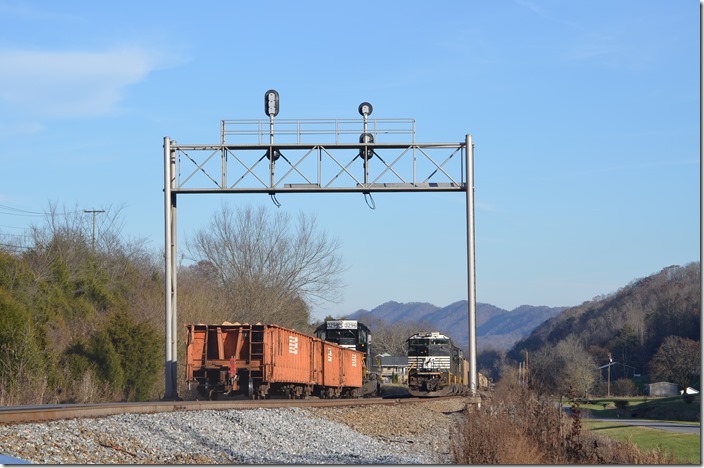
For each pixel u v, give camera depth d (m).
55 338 70.25
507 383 53.06
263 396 54.44
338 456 32.31
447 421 62.12
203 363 52.91
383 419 55.12
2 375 51.03
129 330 67.12
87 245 98.06
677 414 96.56
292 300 113.06
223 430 34.19
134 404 35.38
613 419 95.31
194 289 103.12
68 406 31.77
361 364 87.31
